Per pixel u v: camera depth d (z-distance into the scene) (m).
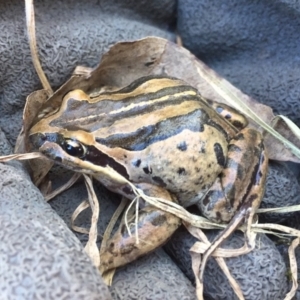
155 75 0.10
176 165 0.09
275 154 0.11
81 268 0.07
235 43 0.12
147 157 0.09
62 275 0.07
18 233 0.07
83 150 0.09
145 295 0.09
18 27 0.10
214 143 0.10
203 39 0.12
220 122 0.10
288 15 0.12
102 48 0.11
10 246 0.07
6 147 0.10
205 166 0.09
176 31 0.13
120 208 0.10
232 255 0.09
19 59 0.10
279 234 0.10
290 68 0.12
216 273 0.09
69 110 0.09
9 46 0.10
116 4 0.12
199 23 0.12
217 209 0.09
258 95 0.12
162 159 0.09
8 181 0.08
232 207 0.09
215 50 0.13
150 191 0.09
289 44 0.12
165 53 0.11
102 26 0.11
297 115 0.12
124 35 0.11
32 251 0.07
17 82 0.10
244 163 0.10
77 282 0.07
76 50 0.11
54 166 0.10
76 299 0.07
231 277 0.09
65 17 0.11
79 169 0.09
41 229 0.07
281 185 0.11
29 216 0.07
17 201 0.08
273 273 0.09
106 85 0.10
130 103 0.09
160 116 0.09
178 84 0.10
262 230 0.09
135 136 0.09
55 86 0.11
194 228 0.09
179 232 0.10
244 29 0.12
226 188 0.09
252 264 0.09
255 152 0.10
